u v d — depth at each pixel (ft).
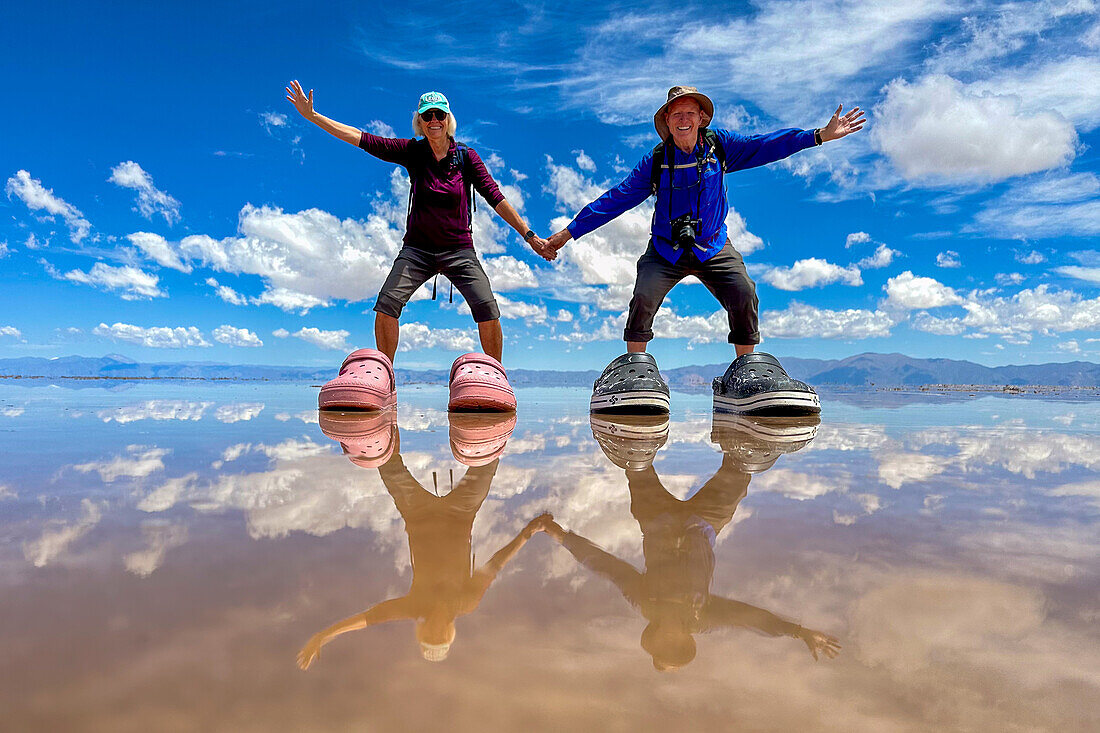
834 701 1.54
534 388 33.37
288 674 1.60
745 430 9.30
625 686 1.58
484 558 2.72
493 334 15.43
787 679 1.64
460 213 14.78
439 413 12.45
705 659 1.75
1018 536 3.22
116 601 2.13
